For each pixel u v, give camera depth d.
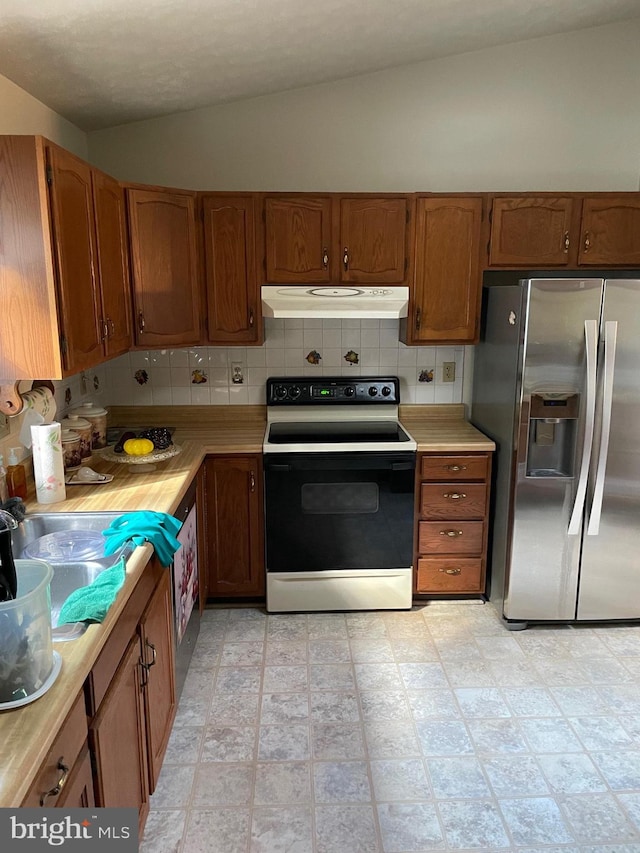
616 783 2.07
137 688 1.72
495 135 3.26
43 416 2.25
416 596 3.25
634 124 3.28
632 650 2.84
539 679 2.62
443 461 3.05
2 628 1.10
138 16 1.92
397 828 1.89
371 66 3.06
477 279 3.12
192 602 2.65
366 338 3.46
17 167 1.76
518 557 2.91
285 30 2.34
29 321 1.86
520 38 3.12
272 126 3.21
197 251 2.99
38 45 1.96
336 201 3.00
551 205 3.05
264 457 2.98
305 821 1.92
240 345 3.11
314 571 3.10
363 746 2.23
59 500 2.18
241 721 2.36
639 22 3.18
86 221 2.11
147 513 2.01
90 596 1.46
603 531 2.89
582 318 2.70
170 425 3.47
